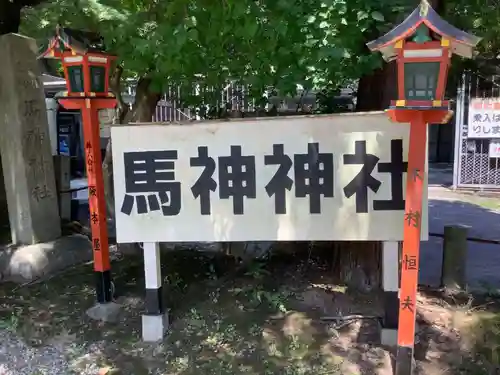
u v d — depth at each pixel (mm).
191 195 3816
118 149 3865
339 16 3693
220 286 4828
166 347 3893
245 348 3809
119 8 4555
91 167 4336
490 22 4480
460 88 10602
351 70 4047
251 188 3732
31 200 5715
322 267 5234
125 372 3598
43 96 5953
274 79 4152
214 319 4238
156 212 3865
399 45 2764
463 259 4805
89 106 4230
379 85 4434
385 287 3691
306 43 3799
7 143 5707
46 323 4371
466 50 2779
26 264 5402
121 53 4352
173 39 3764
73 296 4922
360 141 3537
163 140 3812
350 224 3609
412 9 3648
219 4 3617
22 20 7250
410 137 2998
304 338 3895
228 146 3736
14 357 3850
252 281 4887
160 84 4617
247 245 5473
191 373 3545
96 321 4375
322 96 5293
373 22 3805
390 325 3725
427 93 2828
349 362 3578
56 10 4820
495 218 8602
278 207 3703
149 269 3969
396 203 3531
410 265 3113
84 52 4090
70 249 5953
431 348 3732
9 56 5539
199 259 5645
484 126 10727
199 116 5715
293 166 3658
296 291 4629
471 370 3475
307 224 3672
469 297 4613
